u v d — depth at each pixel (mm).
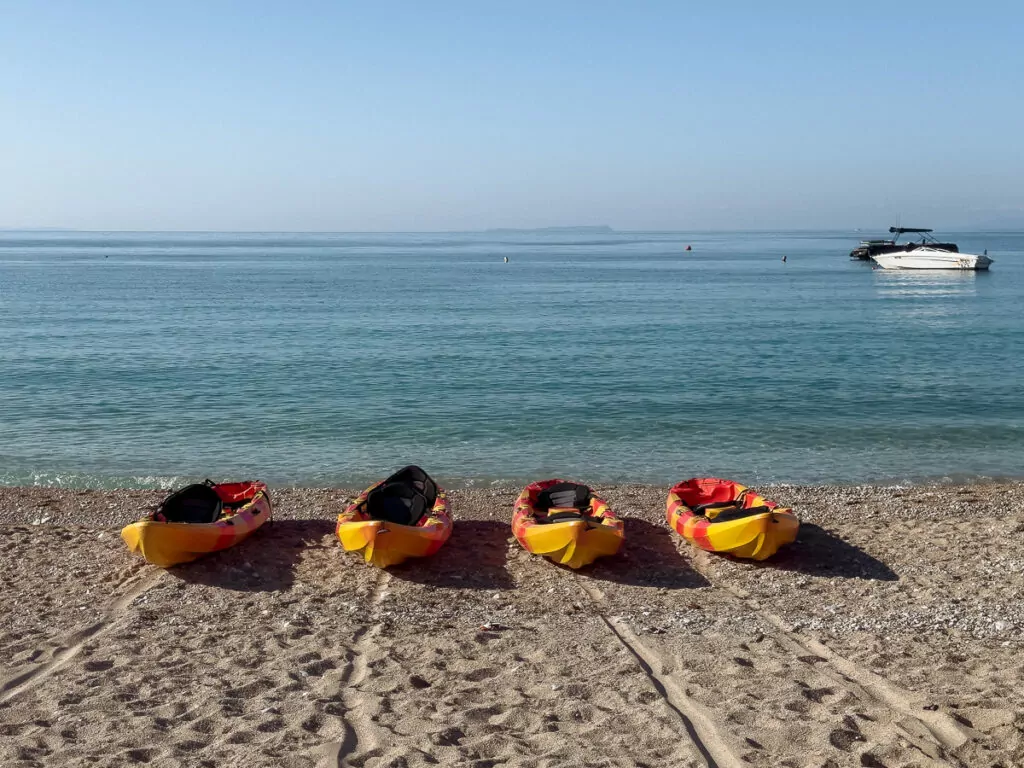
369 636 9750
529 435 21875
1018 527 13883
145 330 42875
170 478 18203
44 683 8391
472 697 7961
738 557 13008
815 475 18500
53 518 15219
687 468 19062
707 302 61531
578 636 9680
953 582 11781
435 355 34844
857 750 6719
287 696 8016
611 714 7512
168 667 8789
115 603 11047
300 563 12727
